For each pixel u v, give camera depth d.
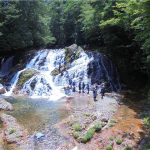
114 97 13.34
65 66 18.88
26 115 9.02
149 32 8.05
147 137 6.47
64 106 10.86
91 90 15.66
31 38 25.72
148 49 7.63
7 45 22.86
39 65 20.66
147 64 14.22
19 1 23.52
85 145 5.97
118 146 5.86
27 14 26.22
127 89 16.92
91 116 8.55
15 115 8.98
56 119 8.48
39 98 13.16
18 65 20.97
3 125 7.56
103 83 16.09
